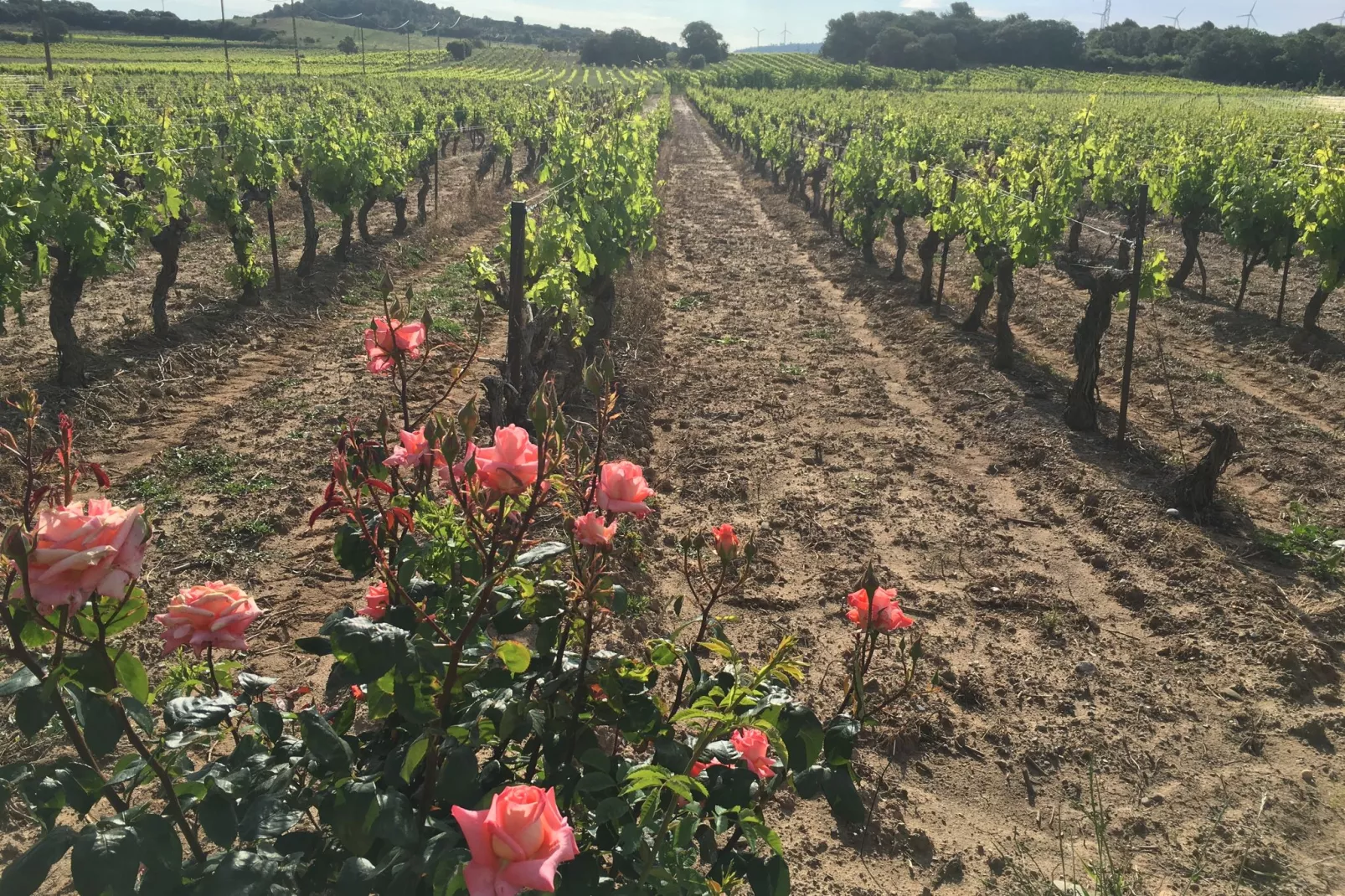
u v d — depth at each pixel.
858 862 3.80
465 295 13.07
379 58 83.00
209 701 1.95
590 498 2.06
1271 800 4.18
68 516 1.49
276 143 12.75
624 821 1.96
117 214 9.17
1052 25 87.50
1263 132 21.06
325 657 4.81
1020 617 5.70
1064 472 7.73
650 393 9.46
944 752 4.49
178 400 8.74
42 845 1.59
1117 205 22.02
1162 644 5.43
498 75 75.94
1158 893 3.65
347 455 2.19
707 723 2.36
